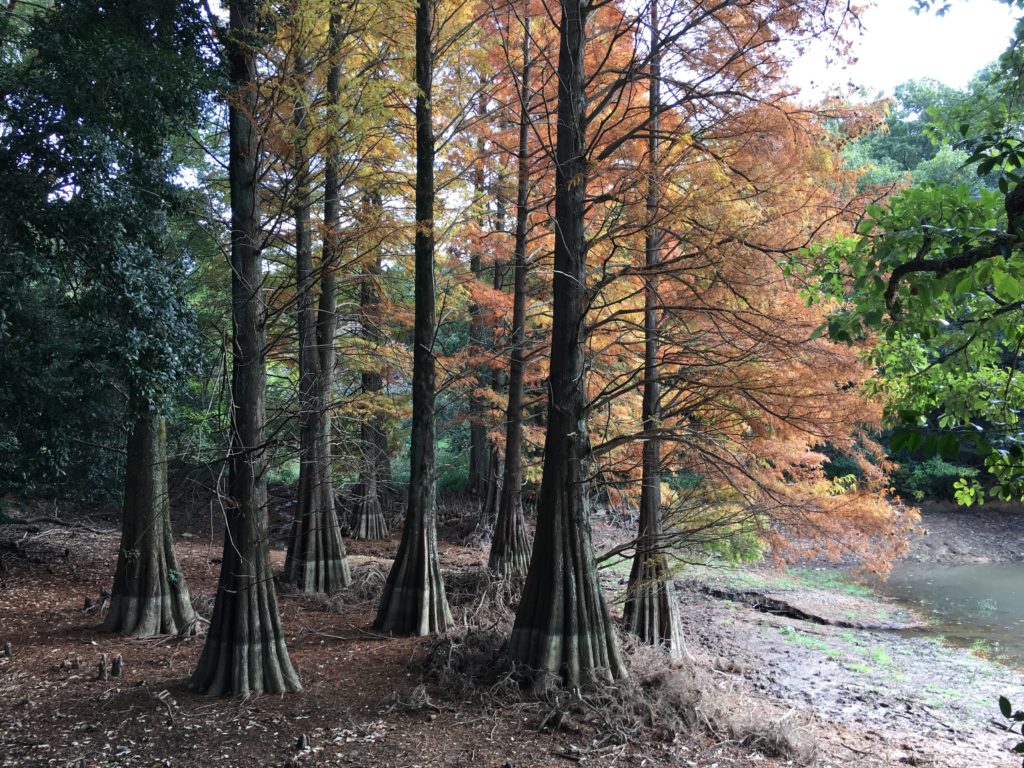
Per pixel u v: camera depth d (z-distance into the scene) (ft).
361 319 45.44
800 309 28.19
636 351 34.71
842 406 27.32
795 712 26.71
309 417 39.88
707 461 28.32
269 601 24.36
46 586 38.24
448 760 19.58
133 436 31.04
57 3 24.17
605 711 22.29
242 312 23.99
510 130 42.52
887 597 51.08
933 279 12.62
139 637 30.12
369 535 59.16
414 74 32.35
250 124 24.25
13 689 23.84
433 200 35.50
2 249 23.41
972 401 14.25
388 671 26.48
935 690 32.01
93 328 23.65
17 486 32.48
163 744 20.01
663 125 31.83
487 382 61.93
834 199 27.99
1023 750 8.37
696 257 25.99
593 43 34.35
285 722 21.65
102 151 21.99
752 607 46.24
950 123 14.92
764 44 25.94
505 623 31.17
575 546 24.79
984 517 73.36
